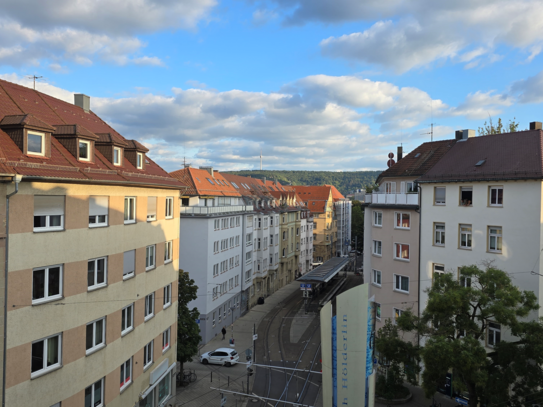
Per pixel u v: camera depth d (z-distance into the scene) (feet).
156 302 79.87
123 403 67.51
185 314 102.94
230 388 102.06
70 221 55.01
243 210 173.78
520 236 79.61
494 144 94.63
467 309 64.39
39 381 50.55
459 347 57.88
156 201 79.56
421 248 97.91
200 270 136.98
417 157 121.08
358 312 47.65
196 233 137.18
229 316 161.07
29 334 49.08
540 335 58.13
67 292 54.65
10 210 46.62
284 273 241.55
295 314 177.88
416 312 98.94
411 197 101.45
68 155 58.80
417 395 94.17
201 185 155.74
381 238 110.01
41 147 53.72
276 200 236.02
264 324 162.91
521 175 79.46
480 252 86.12
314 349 133.69
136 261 71.51
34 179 48.49
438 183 94.48
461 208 89.86
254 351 130.82
